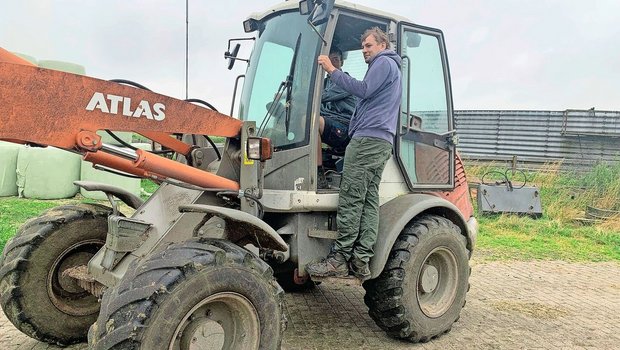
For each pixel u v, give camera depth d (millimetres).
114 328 2566
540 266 6891
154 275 2695
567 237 8875
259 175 3422
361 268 3631
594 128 15688
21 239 3625
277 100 3896
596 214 10180
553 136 16172
